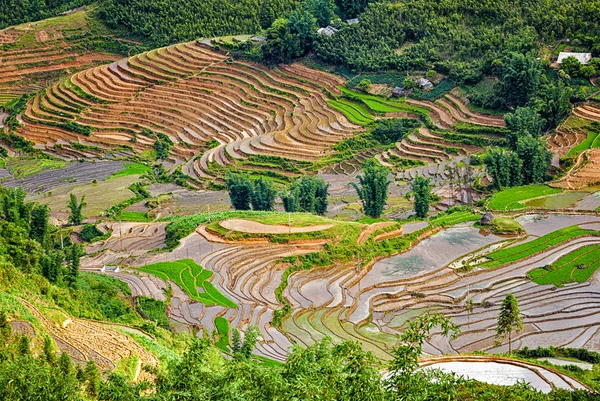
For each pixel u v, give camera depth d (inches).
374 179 5078.7
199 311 3654.0
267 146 6599.4
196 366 1979.6
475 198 5275.6
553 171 5457.7
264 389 1744.6
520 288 3922.2
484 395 2178.9
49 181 6451.8
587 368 3107.8
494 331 3528.5
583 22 6673.2
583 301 3757.4
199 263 4200.3
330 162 6333.7
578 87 6146.7
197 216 4837.6
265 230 4441.4
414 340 1889.8
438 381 1994.3
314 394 1691.7
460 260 4227.4
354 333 3540.8
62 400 1950.1
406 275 4101.9
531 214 4798.2
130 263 4266.7
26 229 3988.7
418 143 6264.8
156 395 1908.2
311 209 5152.6
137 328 3014.3
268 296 3873.0
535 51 6530.5
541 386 2763.3
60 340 2625.5
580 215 4739.2
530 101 6058.1
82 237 5024.6
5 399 1876.2
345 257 4256.9
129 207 5836.6
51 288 3090.6
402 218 5019.7
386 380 1823.3
